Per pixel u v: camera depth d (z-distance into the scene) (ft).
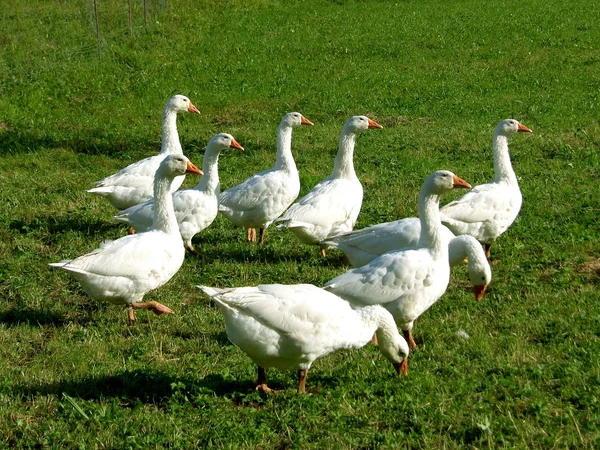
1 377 27.43
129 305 29.17
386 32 76.13
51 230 33.58
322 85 56.70
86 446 25.73
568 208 34.63
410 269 27.84
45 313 29.66
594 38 71.77
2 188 36.40
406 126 46.03
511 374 27.12
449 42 71.41
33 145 41.01
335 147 41.57
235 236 33.78
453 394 26.71
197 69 59.93
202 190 32.24
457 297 30.22
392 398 26.55
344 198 32.09
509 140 41.91
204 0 83.87
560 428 25.82
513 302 29.84
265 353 26.32
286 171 33.17
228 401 26.68
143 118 47.78
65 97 50.93
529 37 72.74
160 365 27.81
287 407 26.48
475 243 28.94
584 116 47.19
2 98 48.47
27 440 25.93
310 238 31.89
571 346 28.02
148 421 26.25
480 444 25.54
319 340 26.35
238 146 32.09
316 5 91.76
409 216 34.32
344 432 25.93
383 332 26.94
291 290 26.53
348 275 28.14
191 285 30.58
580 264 31.42
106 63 57.62
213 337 28.78
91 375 27.43
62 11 70.49
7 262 31.63
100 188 33.45
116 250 28.86
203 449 25.68
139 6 73.82
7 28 64.85
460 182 27.96
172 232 29.53
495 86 55.93
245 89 55.16
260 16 83.15
